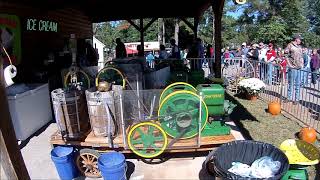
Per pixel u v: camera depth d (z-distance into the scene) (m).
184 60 11.70
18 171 2.48
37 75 7.91
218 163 3.65
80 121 4.91
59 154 4.73
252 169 3.68
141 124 4.61
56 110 4.80
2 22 7.06
